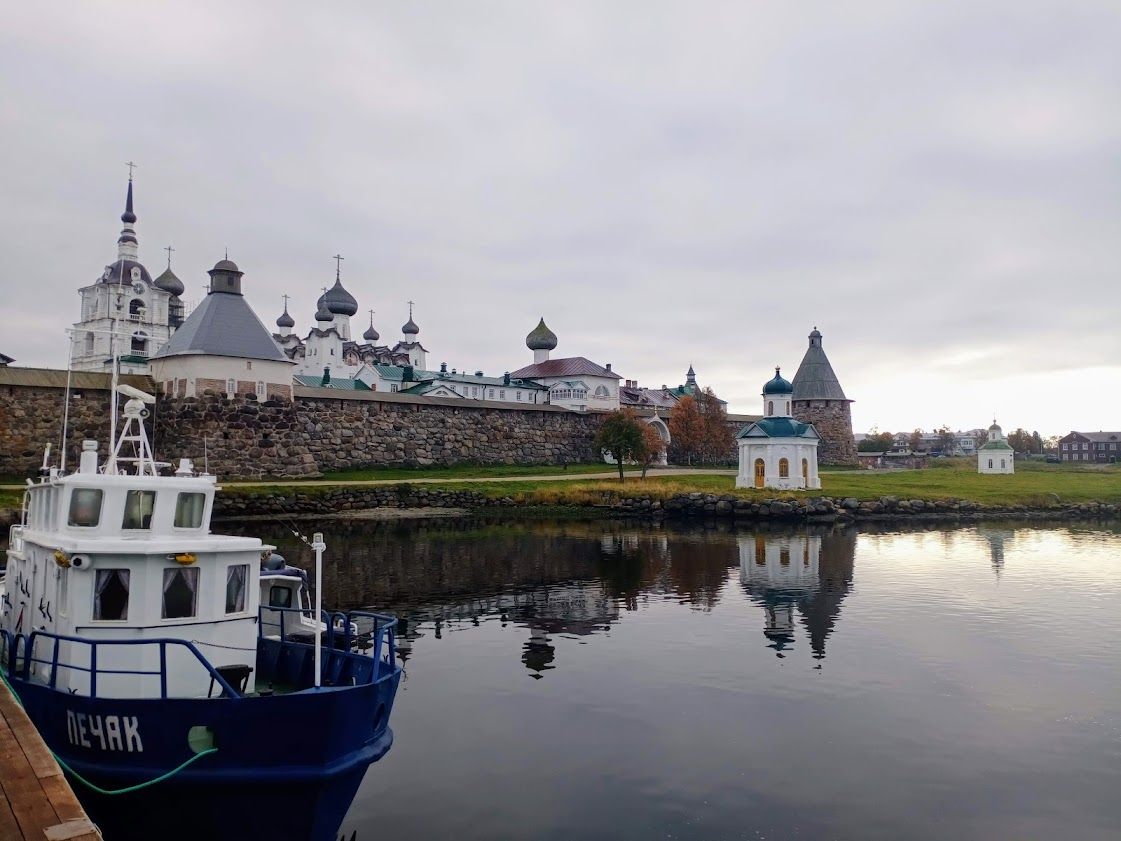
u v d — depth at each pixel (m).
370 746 15.65
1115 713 22.58
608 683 25.08
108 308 126.31
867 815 16.56
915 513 86.94
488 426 104.44
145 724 14.59
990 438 134.75
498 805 16.92
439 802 17.05
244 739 14.48
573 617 34.41
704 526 73.94
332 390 92.19
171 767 14.56
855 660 27.78
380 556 51.22
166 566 16.77
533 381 148.75
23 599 19.95
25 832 9.30
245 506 70.75
